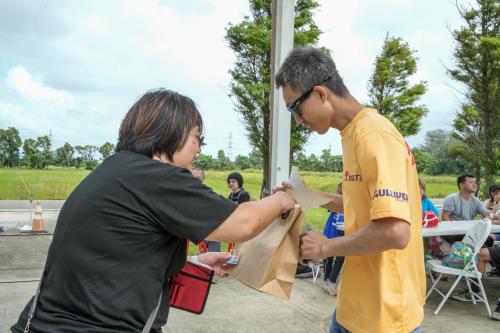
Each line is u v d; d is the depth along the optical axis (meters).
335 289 5.06
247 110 8.74
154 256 1.25
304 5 9.57
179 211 1.22
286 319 4.26
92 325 1.19
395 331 1.59
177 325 3.99
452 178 13.84
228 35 8.98
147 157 1.31
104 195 1.22
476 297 5.14
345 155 1.64
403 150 1.52
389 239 1.41
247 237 1.29
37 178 18.05
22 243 7.44
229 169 12.96
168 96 1.38
